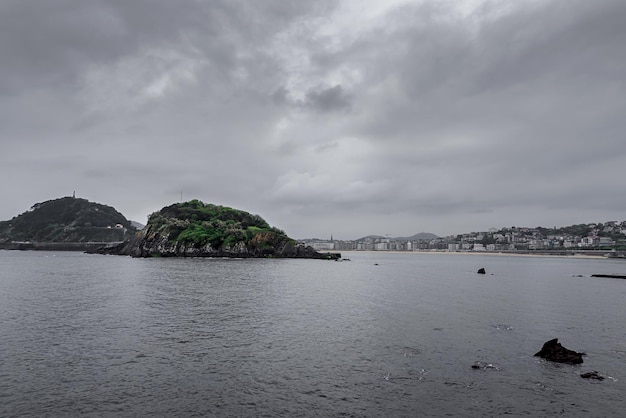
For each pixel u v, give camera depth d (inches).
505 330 1706.4
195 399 970.7
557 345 1336.1
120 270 4756.4
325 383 1077.1
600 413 923.4
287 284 3410.4
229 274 4269.2
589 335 1654.8
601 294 3085.6
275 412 906.7
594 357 1344.7
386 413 906.1
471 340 1525.6
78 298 2456.9
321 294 2800.2
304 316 1958.7
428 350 1382.9
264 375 1131.9
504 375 1149.7
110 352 1330.0
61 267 5339.6
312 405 943.0
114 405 935.0
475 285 3681.1
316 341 1486.2
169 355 1302.9
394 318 1931.6
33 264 6082.7
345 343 1462.8
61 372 1142.3
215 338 1515.7
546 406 953.5
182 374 1134.4
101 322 1770.4
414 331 1659.7
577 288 3533.5
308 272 4889.3
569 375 1155.3
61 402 947.3
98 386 1043.9
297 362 1244.5
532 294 3019.2
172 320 1825.8
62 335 1540.4
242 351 1353.3
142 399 968.9
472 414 906.7
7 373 1128.2
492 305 2400.3
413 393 1016.2
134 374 1130.7
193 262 6624.0
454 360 1278.3
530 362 1268.5
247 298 2519.7
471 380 1108.5
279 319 1877.5
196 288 2999.5
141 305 2215.8
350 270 5620.1
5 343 1424.7
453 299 2650.1
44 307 2135.8
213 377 1113.4
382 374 1147.9
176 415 888.3
